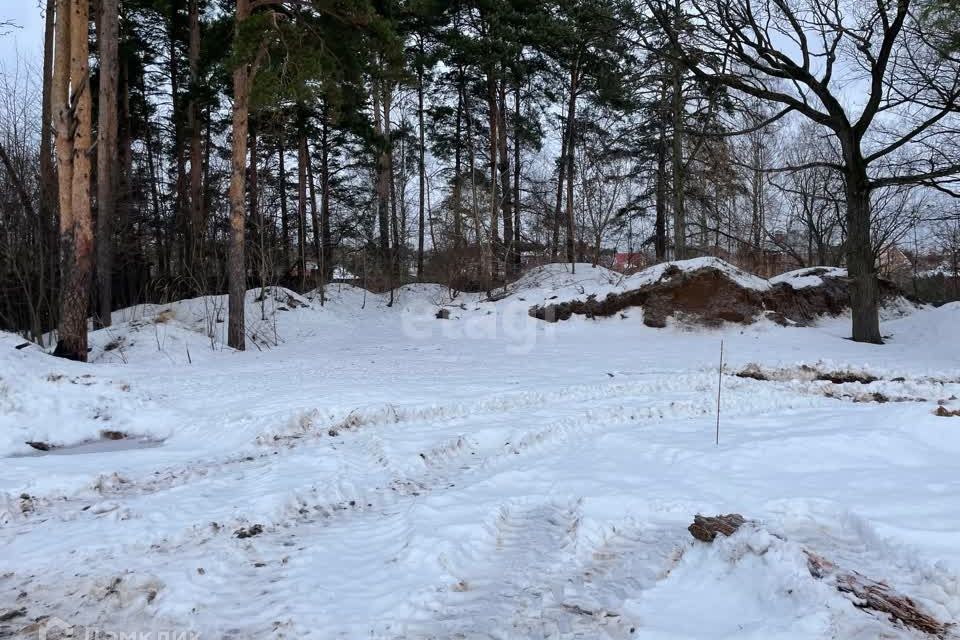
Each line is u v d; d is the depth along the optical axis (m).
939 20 10.31
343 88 17.16
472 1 23.30
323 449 6.10
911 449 5.35
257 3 14.44
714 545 3.48
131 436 7.33
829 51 13.82
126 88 22.61
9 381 8.01
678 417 7.31
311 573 3.47
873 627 2.54
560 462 5.56
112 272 20.05
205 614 3.00
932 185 13.77
